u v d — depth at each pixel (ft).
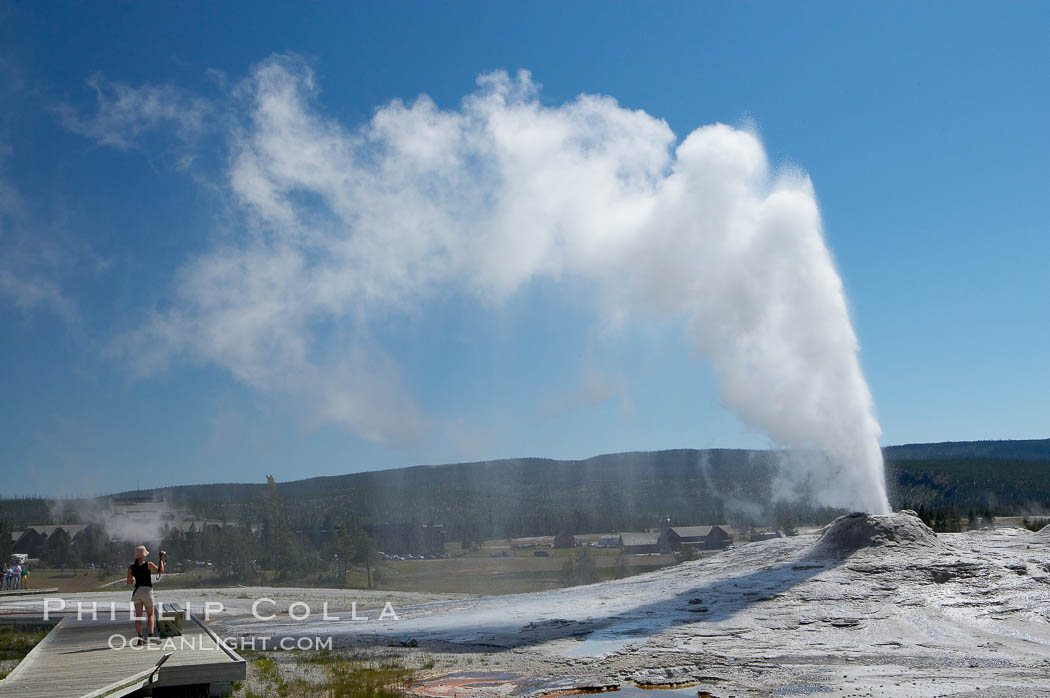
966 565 81.56
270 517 311.88
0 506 416.87
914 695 45.19
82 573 255.09
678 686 49.42
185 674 43.09
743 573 92.07
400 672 54.65
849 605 73.10
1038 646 58.95
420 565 293.64
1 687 36.47
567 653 61.72
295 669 56.80
